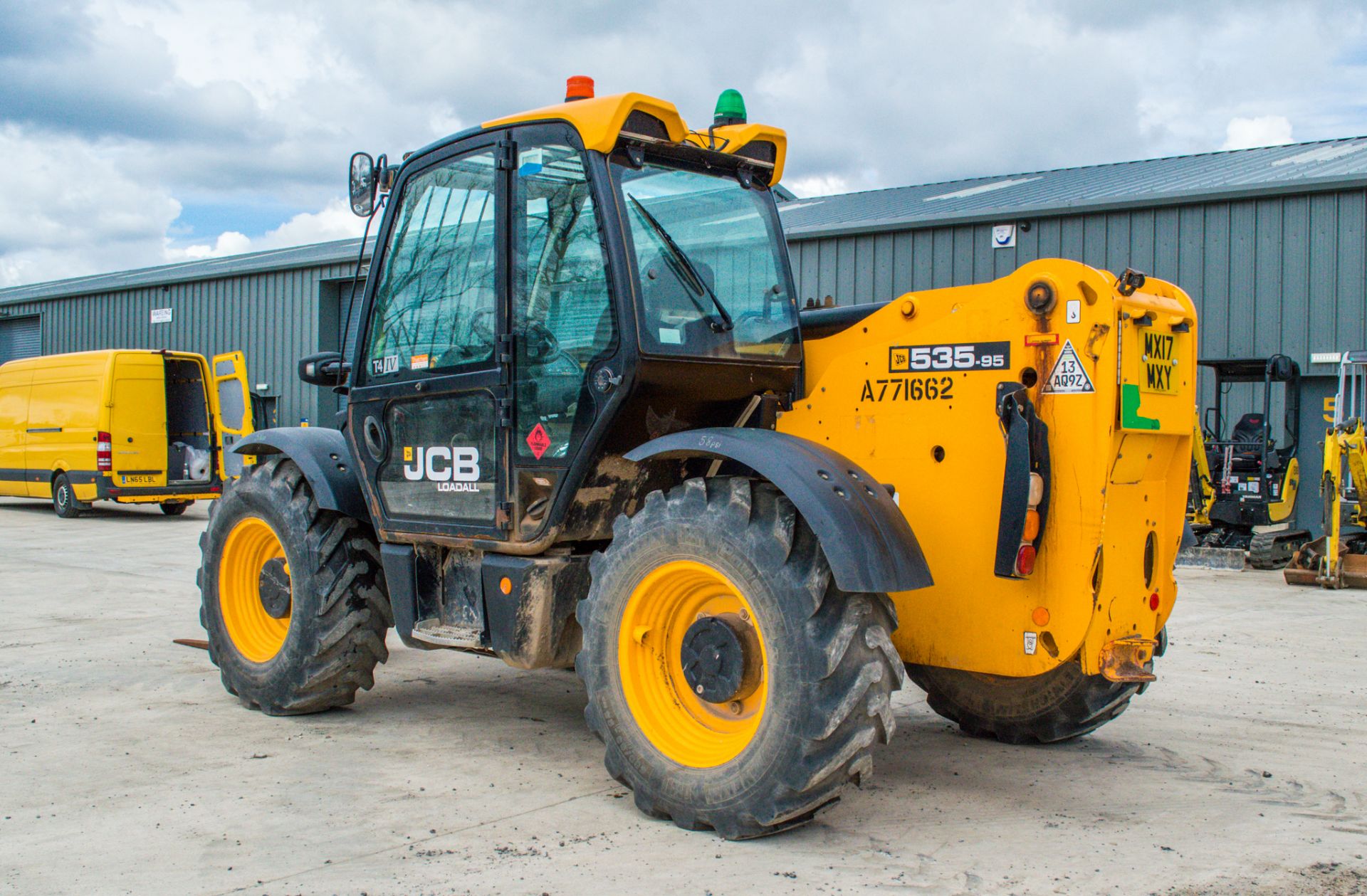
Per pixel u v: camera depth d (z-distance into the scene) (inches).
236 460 579.2
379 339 175.0
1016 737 173.0
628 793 147.2
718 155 156.1
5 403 627.5
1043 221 592.7
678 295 147.7
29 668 223.6
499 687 211.3
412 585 167.8
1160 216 565.3
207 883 115.6
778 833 131.0
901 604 144.7
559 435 148.6
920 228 624.7
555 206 149.5
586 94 159.0
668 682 139.3
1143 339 133.0
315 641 178.2
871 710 121.3
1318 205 527.8
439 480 164.1
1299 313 534.0
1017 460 130.0
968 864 122.5
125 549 442.9
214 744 169.3
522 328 152.5
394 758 162.7
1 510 633.0
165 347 987.9
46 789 146.9
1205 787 152.6
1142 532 139.1
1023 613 134.7
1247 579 412.5
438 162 165.8
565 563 152.0
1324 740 177.8
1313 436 543.2
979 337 137.3
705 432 136.3
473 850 125.4
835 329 162.4
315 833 130.6
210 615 197.5
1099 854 126.1
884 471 145.7
